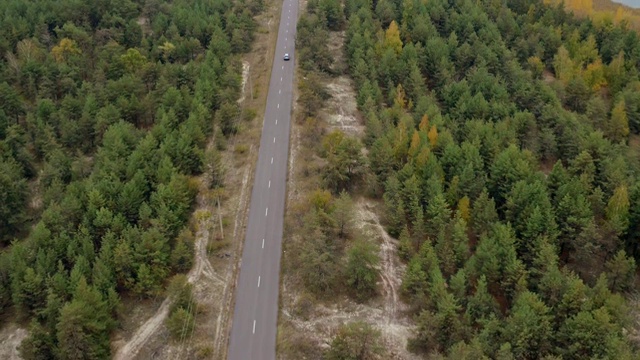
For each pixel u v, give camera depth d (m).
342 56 143.88
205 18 150.88
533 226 82.56
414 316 75.38
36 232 82.69
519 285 75.50
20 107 116.19
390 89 123.25
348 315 78.38
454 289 76.19
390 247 89.00
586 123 114.81
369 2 164.00
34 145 111.00
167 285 82.25
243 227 92.81
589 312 70.94
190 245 86.94
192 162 102.88
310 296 79.94
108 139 101.56
